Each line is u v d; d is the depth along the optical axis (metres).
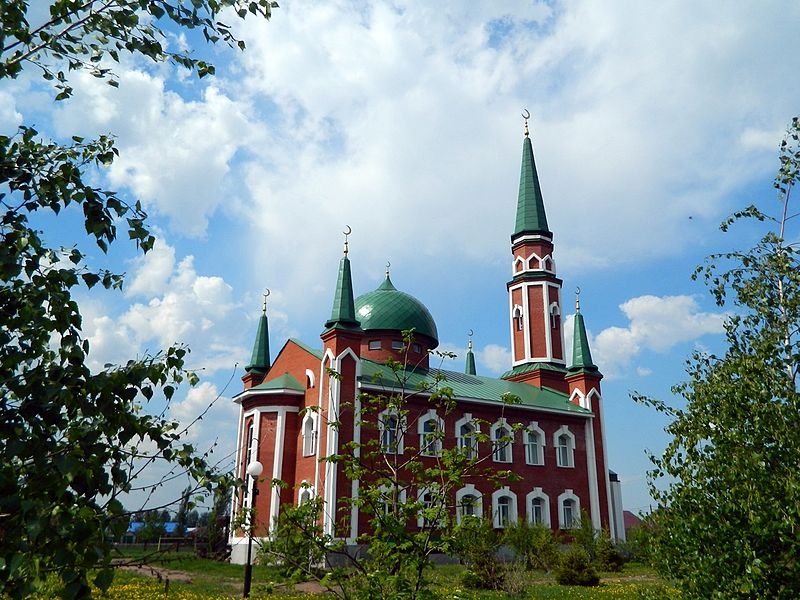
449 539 8.53
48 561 4.08
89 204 4.92
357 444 9.38
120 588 18.45
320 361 36.25
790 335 10.36
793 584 7.14
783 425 7.77
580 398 44.94
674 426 8.40
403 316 45.75
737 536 7.50
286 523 8.49
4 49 5.14
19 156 5.05
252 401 37.44
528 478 40.19
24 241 4.68
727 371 8.36
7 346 4.39
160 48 5.88
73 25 5.60
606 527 41.91
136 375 4.54
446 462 8.84
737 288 11.97
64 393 4.18
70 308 4.63
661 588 9.12
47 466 4.07
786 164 12.50
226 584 23.78
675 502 8.10
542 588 25.55
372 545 8.55
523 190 52.78
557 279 50.22
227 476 5.14
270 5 6.16
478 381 45.06
